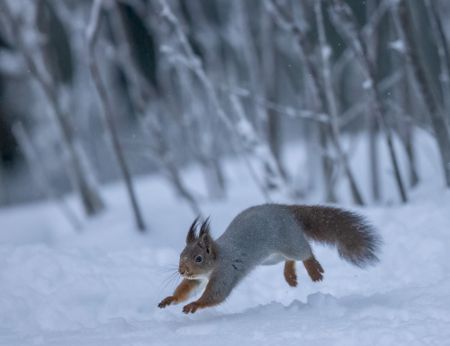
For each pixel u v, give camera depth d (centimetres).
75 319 872
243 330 696
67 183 2652
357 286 911
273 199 1560
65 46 2470
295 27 1339
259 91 1838
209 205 1617
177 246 1347
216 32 2266
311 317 724
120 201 2017
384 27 1622
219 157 1944
